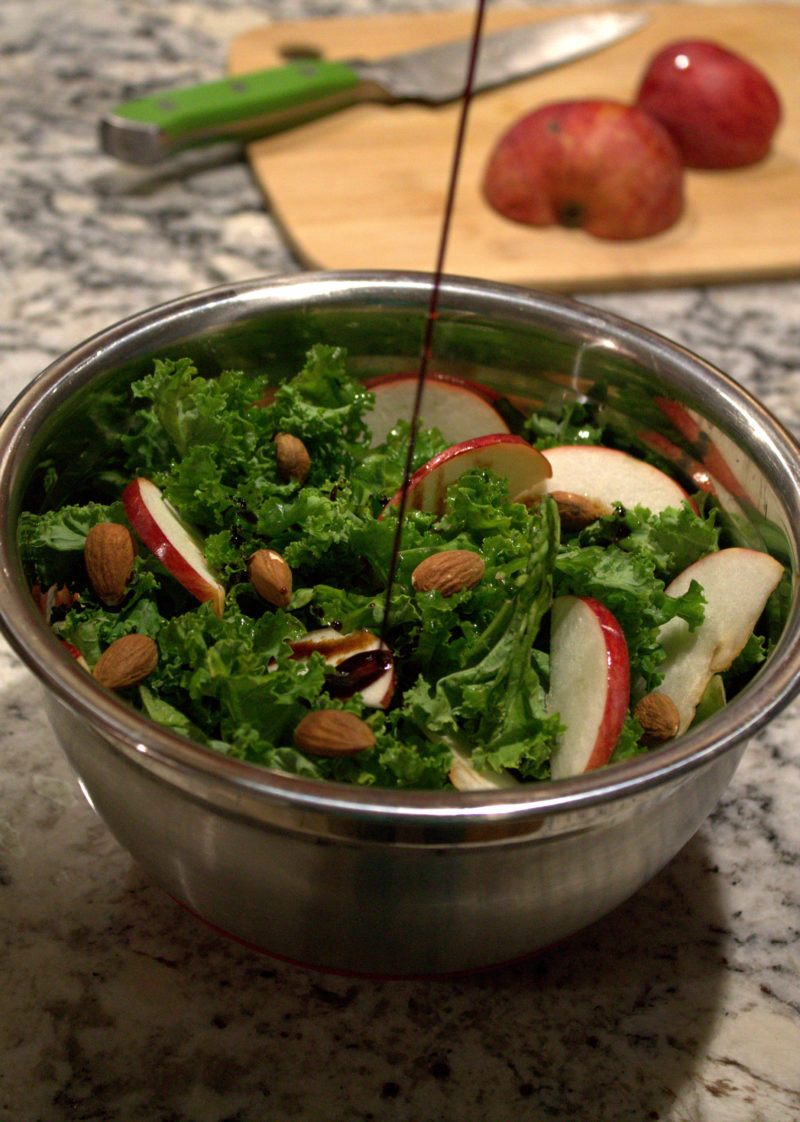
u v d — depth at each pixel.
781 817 0.70
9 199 0.96
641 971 0.65
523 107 1.04
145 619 0.65
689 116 0.97
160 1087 0.61
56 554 0.66
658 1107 0.61
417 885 0.58
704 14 1.19
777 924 0.66
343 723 0.60
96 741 0.58
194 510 0.68
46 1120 0.60
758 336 0.92
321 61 1.02
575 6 1.23
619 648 0.63
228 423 0.69
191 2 1.24
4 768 0.69
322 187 0.96
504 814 0.54
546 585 0.62
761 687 0.58
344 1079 0.61
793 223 0.97
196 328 0.69
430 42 1.11
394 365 0.74
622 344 0.70
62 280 0.91
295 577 0.68
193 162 1.01
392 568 0.63
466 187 0.97
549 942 0.62
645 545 0.68
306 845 0.57
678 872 0.67
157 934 0.64
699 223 0.96
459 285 0.71
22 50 1.13
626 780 0.55
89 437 0.68
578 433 0.73
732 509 0.69
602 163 0.91
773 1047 0.63
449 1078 0.61
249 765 0.55
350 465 0.72
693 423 0.69
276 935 0.61
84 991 0.63
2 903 0.65
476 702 0.62
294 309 0.70
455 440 0.74
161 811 0.58
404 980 0.64
